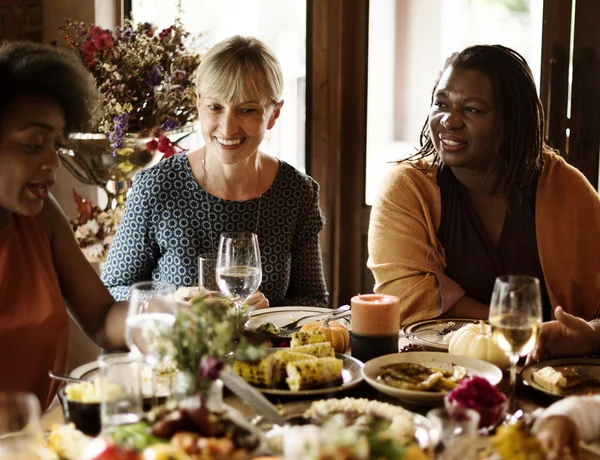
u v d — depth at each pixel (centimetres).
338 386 152
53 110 168
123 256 245
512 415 140
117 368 118
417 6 340
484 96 214
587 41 322
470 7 335
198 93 236
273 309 205
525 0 327
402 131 350
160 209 242
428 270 221
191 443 105
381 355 169
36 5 350
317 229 255
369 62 347
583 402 132
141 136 296
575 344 173
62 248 192
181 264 242
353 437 98
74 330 296
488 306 215
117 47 298
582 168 328
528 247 223
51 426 136
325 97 349
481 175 224
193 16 356
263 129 236
